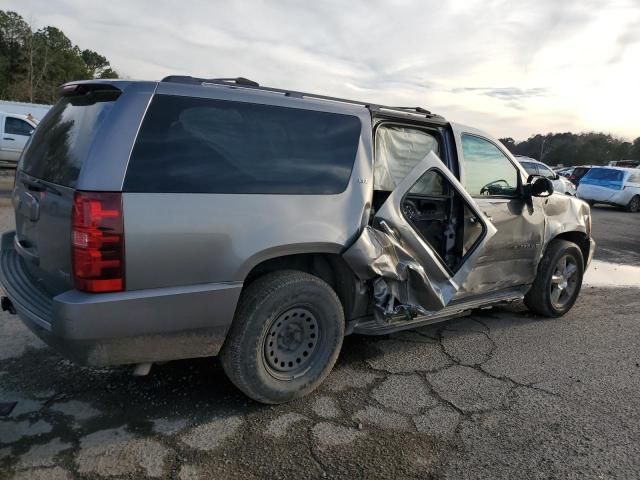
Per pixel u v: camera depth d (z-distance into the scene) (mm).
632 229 14039
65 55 67938
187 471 2559
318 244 3168
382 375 3764
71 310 2469
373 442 2906
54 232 2721
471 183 4371
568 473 2729
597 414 3371
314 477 2576
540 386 3740
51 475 2465
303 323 3250
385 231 3514
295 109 3277
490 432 3082
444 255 4203
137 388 3334
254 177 2998
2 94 59094
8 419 2908
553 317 5383
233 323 2996
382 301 3588
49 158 3016
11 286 3090
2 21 61188
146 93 2736
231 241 2836
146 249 2590
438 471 2684
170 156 2723
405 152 4059
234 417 3074
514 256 4684
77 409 3055
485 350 4359
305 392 3297
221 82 3209
